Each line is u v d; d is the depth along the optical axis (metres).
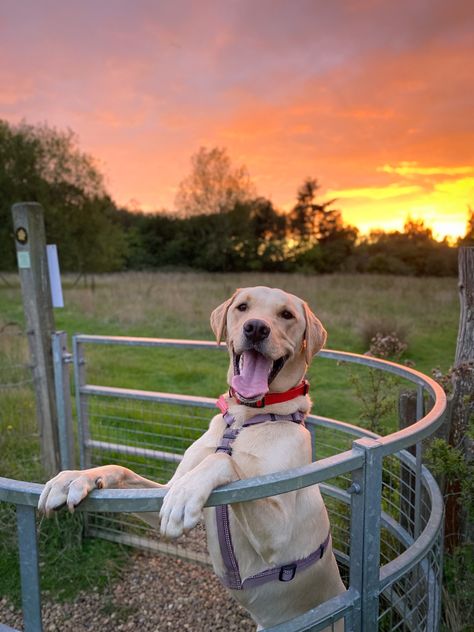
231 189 39.66
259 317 2.31
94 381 7.25
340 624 2.06
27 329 3.96
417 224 41.78
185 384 7.52
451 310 14.48
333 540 3.18
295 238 43.81
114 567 3.37
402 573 1.72
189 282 23.09
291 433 2.16
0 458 4.18
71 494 1.42
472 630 2.47
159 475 4.27
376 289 19.95
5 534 3.48
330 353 3.04
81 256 25.80
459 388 3.04
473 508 2.57
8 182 24.11
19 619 2.93
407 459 2.77
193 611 3.00
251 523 1.73
